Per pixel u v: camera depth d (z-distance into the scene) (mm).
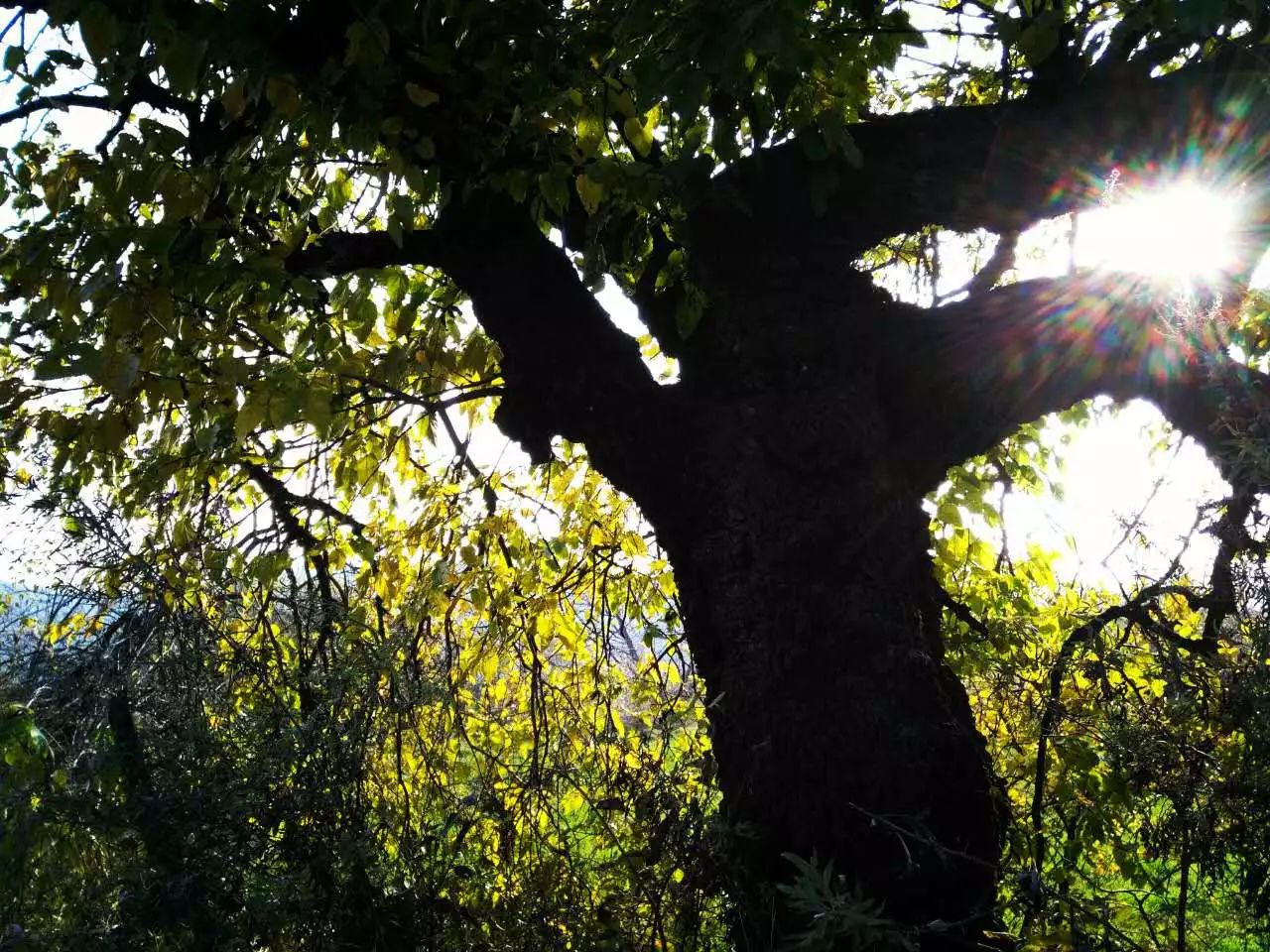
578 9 3736
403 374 4930
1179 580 4066
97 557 4414
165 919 3543
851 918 2846
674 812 3596
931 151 3686
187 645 4336
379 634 4785
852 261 3949
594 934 3730
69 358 3516
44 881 3805
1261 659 3371
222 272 3594
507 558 5496
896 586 3551
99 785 3887
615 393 3910
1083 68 3586
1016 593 5605
